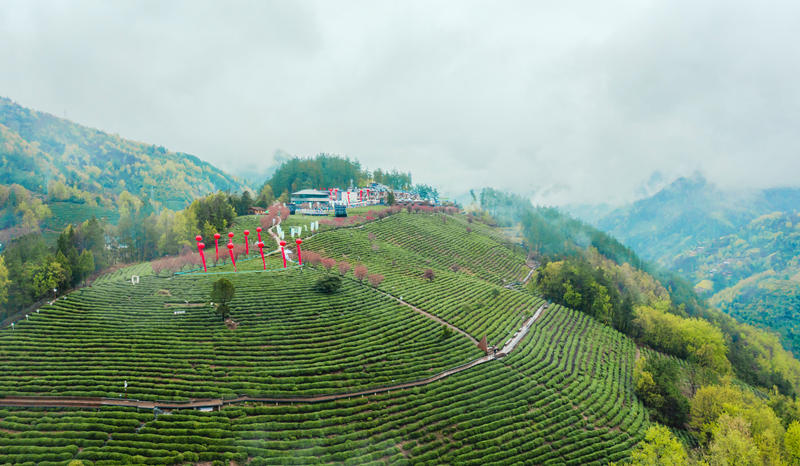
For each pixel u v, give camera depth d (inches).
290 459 1937.7
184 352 2517.2
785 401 3462.1
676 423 3031.5
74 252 3395.7
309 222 5748.0
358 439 2159.2
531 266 6776.6
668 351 4483.3
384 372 2657.5
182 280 3459.6
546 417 2677.2
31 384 2146.9
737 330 6254.9
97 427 1918.1
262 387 2322.8
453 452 2224.4
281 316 3041.3
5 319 2829.7
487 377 2891.2
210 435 1967.3
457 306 3860.7
